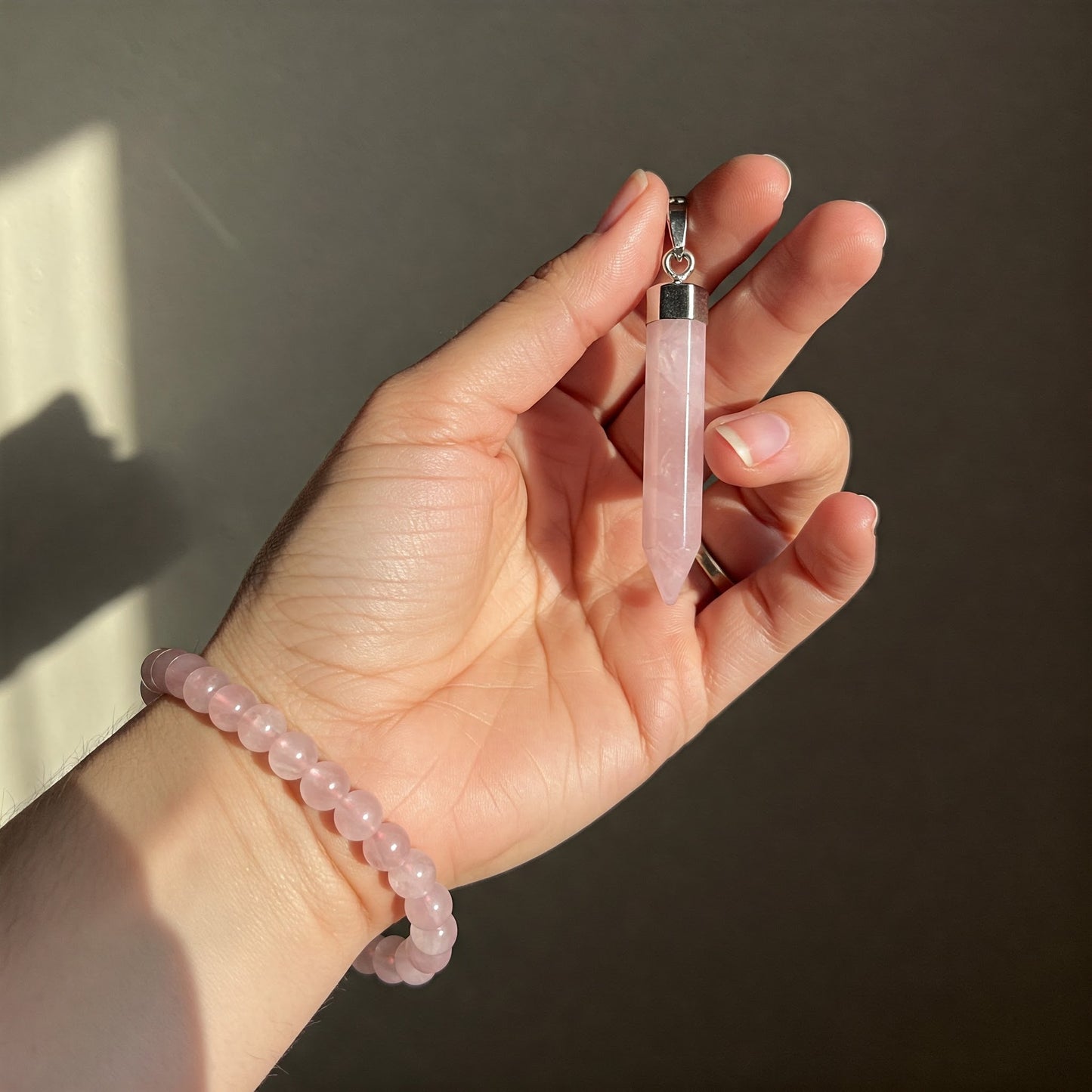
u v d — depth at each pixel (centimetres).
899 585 31
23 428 31
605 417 23
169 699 19
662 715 21
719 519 22
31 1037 16
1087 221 30
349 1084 33
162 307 31
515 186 30
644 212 19
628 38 30
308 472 31
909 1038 32
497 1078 33
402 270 31
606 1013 33
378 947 20
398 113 30
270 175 31
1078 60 30
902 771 32
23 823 18
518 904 33
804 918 32
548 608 22
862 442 31
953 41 30
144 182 31
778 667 32
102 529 32
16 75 30
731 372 21
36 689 32
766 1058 33
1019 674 31
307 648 19
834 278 20
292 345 31
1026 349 30
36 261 31
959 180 30
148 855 18
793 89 30
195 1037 17
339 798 18
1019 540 31
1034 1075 32
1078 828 32
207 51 30
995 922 32
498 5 30
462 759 20
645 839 33
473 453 20
